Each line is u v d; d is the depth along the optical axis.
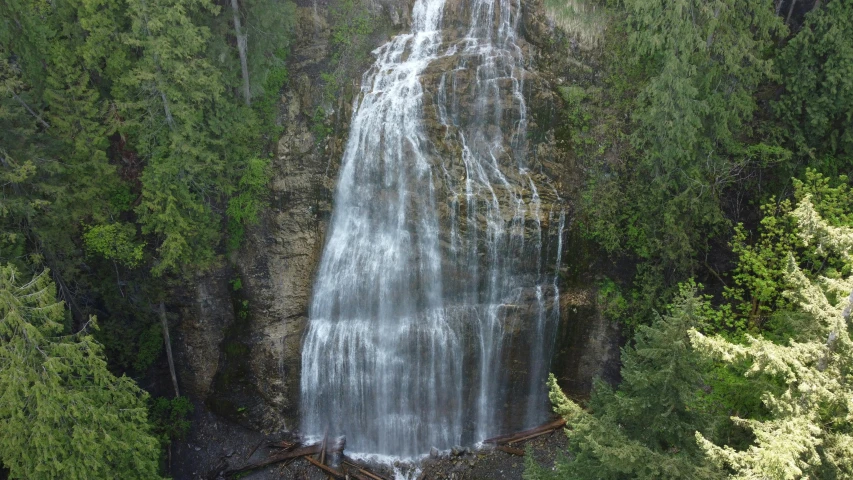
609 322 28.28
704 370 15.35
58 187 22.78
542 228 27.39
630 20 26.12
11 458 16.92
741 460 12.57
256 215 28.28
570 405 15.71
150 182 24.09
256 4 25.39
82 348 18.34
